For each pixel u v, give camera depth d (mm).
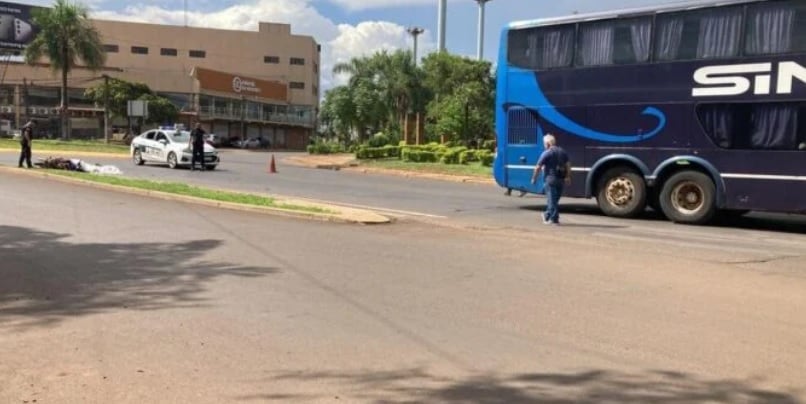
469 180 27859
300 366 5059
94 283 7656
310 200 17328
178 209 14422
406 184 25109
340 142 62469
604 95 15219
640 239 11625
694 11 14047
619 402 4414
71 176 20125
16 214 13047
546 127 16062
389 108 59531
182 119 82625
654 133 14609
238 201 15094
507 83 16641
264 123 93188
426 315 6516
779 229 13883
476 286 7746
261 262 9000
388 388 4629
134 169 27953
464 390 4605
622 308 6805
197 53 103250
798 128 13000
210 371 4930
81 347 5434
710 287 7746
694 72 14062
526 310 6711
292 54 107562
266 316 6418
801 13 12891
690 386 4719
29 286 7453
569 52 15711
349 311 6641
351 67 60906
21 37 67438
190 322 6176
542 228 12914
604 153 15281
